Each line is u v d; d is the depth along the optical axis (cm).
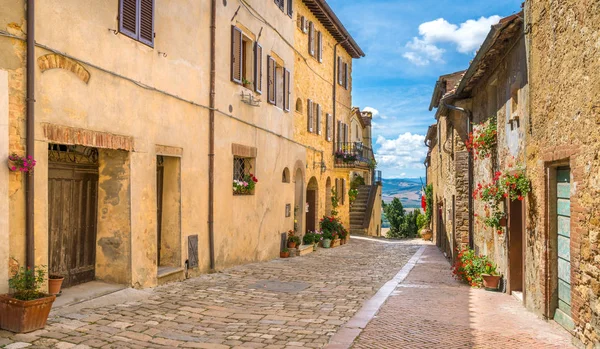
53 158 758
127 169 820
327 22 2198
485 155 1160
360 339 612
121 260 824
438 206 2347
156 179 911
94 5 738
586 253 569
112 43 778
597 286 538
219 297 852
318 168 2128
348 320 714
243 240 1300
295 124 1844
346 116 2652
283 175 1714
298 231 1864
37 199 639
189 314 718
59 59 671
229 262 1210
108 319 655
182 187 991
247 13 1323
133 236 829
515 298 925
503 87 995
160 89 912
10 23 600
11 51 602
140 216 848
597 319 535
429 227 3169
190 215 1020
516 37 880
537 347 586
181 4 985
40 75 643
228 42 1202
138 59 846
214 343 584
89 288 779
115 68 785
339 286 1028
